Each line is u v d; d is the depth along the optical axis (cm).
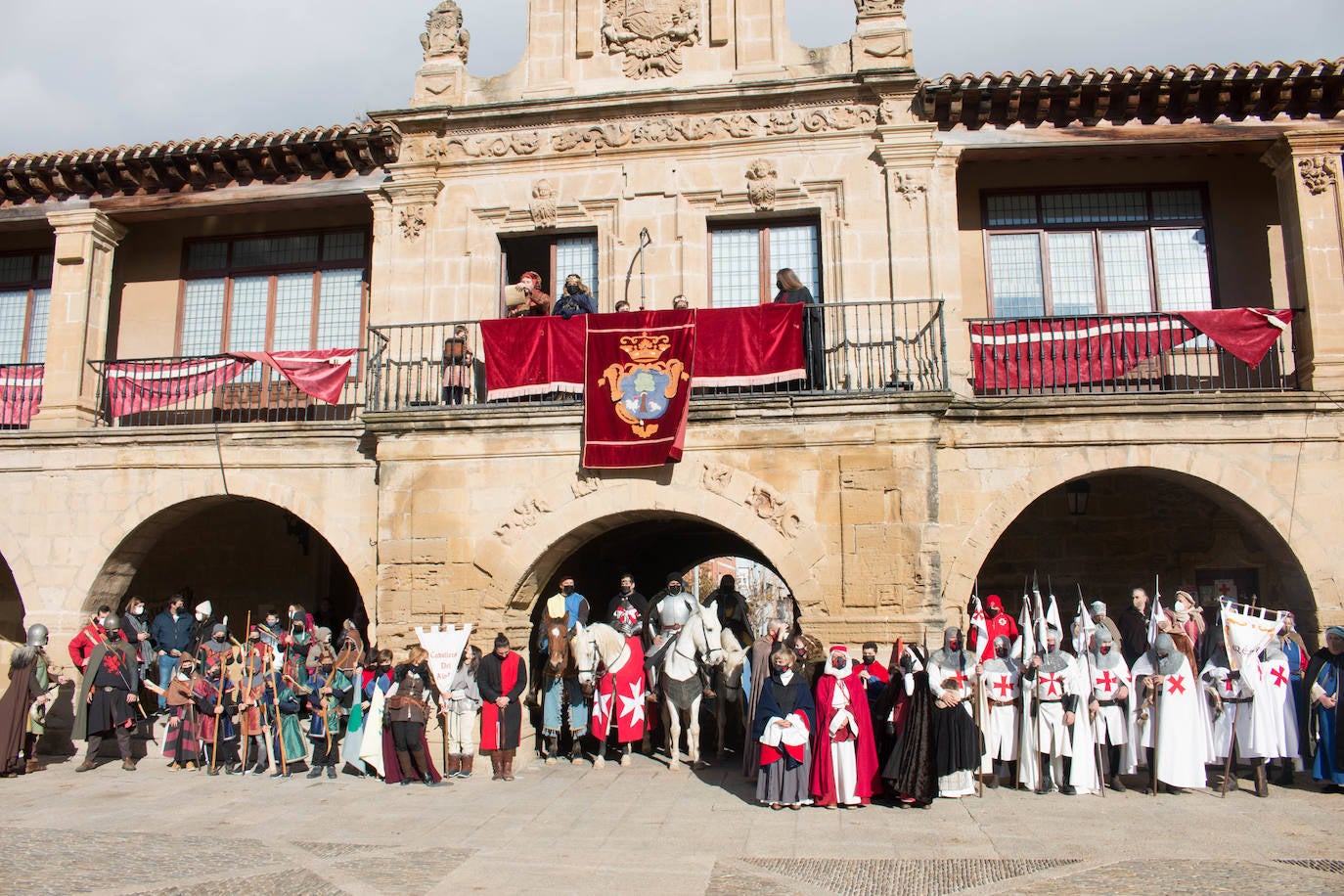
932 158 1357
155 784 1124
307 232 1616
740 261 1422
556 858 793
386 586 1270
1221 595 1226
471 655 1201
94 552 1405
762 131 1403
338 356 1416
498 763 1140
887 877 736
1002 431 1258
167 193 1529
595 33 1474
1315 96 1306
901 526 1171
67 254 1522
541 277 1609
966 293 1439
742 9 1449
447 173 1462
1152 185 1454
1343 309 1279
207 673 1225
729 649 1273
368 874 748
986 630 1135
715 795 1037
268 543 1808
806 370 1246
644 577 2009
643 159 1426
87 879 738
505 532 1252
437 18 1500
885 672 1088
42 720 1240
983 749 1055
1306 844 820
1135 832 862
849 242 1361
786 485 1204
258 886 720
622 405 1235
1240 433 1238
